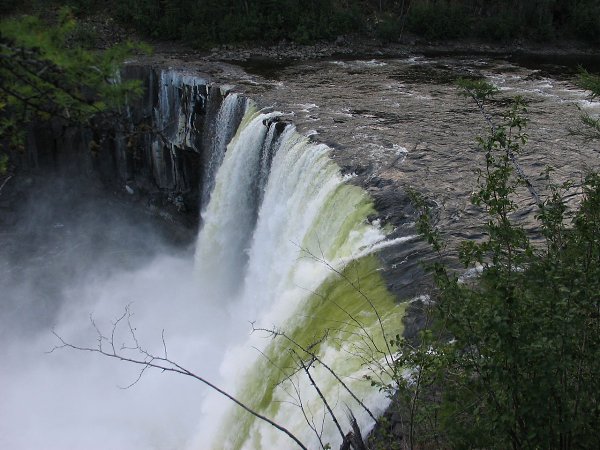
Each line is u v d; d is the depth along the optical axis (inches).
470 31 1642.5
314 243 552.7
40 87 171.8
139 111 1024.2
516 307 191.5
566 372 197.6
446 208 495.5
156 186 1046.4
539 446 193.0
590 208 225.0
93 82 171.5
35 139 1057.5
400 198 514.6
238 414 446.9
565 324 185.0
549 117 774.5
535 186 532.4
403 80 1059.3
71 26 170.7
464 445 206.8
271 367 437.1
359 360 353.4
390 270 420.2
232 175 772.0
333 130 688.4
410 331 349.4
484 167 589.9
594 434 195.3
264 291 650.8
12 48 161.5
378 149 628.4
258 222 697.0
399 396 259.1
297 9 1569.9
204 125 937.5
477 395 214.5
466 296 208.4
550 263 201.9
